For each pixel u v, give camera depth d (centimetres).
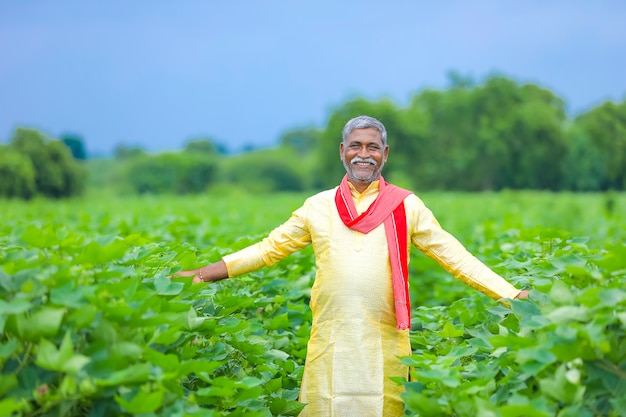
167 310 373
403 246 436
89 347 327
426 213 447
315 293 444
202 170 10538
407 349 441
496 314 439
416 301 872
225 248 612
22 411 323
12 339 331
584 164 8444
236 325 418
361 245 434
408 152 9144
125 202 2845
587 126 8425
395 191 445
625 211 2341
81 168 6581
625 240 1014
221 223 1202
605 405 335
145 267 432
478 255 724
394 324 436
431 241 443
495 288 430
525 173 8644
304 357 509
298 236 454
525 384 357
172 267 439
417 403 353
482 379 364
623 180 8356
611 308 337
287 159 12294
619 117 8319
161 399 325
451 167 8975
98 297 329
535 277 450
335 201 445
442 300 777
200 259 534
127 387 332
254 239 600
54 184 6238
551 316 344
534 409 319
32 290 332
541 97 9419
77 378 318
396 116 9125
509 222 1072
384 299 431
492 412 329
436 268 884
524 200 3028
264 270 582
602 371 336
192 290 409
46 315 317
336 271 434
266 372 448
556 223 1777
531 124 8519
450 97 9431
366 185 449
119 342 329
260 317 530
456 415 356
